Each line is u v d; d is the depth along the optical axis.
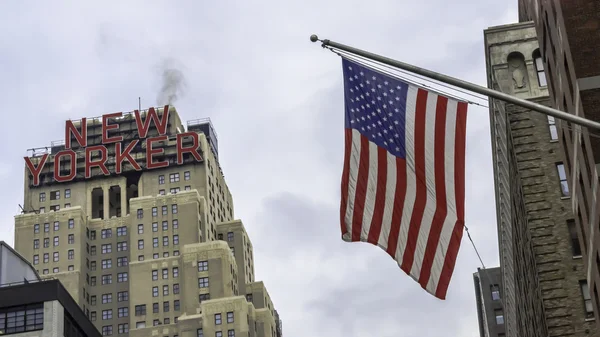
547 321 70.06
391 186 38.62
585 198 53.22
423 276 38.00
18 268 113.12
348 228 39.12
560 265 71.38
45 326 101.56
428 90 38.28
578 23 48.16
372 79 39.09
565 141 58.75
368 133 39.00
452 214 37.75
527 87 77.69
